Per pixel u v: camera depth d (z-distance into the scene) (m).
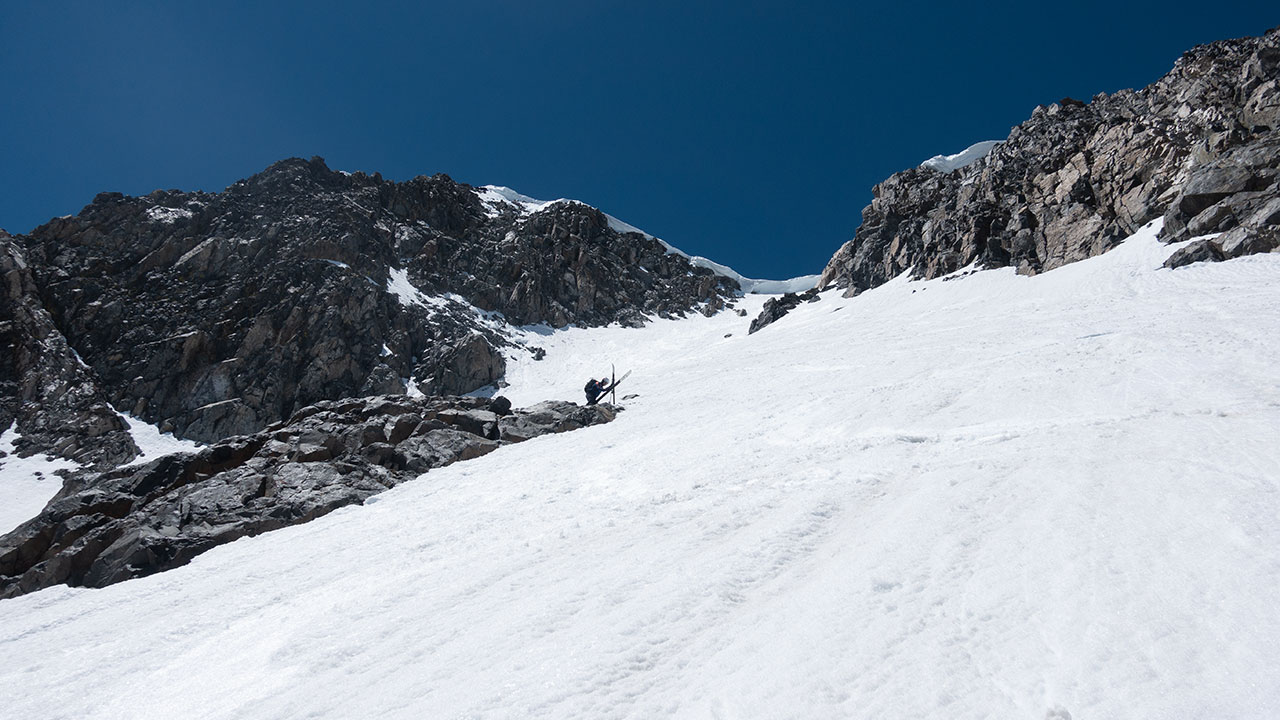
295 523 22.31
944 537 9.13
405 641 9.77
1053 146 81.50
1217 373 18.06
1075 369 21.20
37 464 58.62
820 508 12.04
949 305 65.38
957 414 18.33
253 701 8.93
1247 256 43.66
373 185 114.25
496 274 108.88
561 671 7.50
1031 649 6.23
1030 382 20.27
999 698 5.67
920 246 92.38
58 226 82.00
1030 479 10.91
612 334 108.44
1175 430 12.30
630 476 19.41
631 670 7.34
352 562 15.75
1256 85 58.25
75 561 21.34
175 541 20.81
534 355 93.81
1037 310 48.06
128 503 25.83
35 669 12.61
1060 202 68.31
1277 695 4.91
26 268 74.44
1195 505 8.40
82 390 65.56
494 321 100.19
